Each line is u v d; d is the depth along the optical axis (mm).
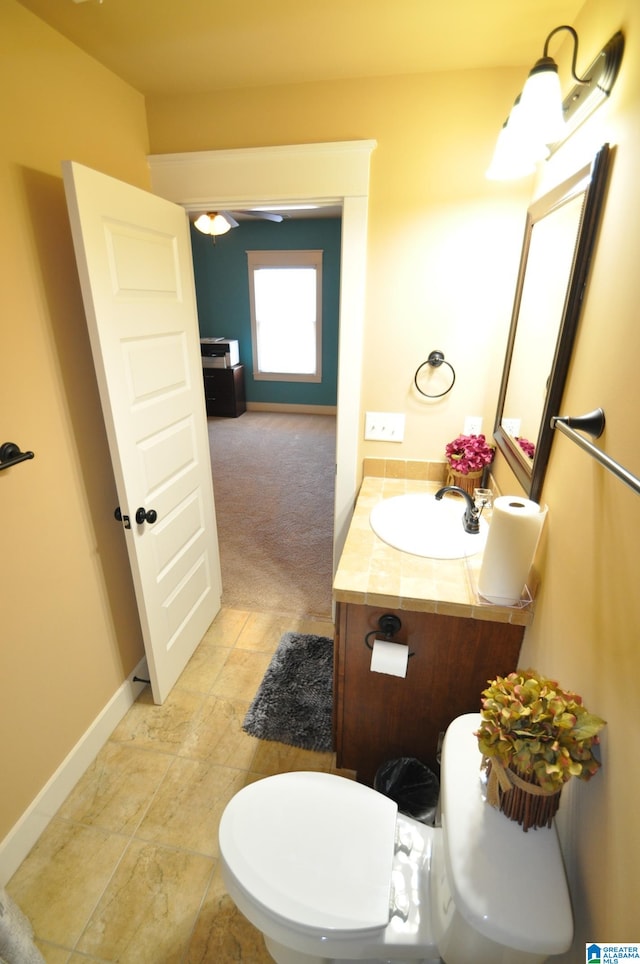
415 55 1443
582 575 939
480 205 1663
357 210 1714
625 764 720
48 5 1187
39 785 1441
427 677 1411
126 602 1855
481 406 1918
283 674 2068
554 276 1213
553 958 913
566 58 1296
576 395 1038
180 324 1849
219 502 3920
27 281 1277
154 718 1861
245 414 6777
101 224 1349
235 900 972
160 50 1407
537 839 874
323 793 1114
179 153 1748
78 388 1509
